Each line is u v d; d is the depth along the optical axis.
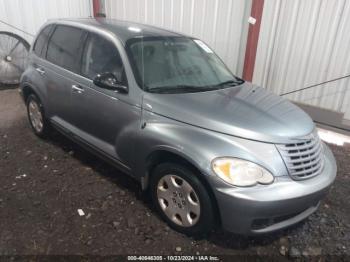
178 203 3.12
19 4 7.61
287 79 6.23
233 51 6.54
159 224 3.31
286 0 5.82
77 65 4.07
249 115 3.12
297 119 3.27
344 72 5.66
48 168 4.24
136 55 3.61
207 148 2.83
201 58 4.14
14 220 3.28
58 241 3.04
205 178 2.78
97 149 3.92
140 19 7.53
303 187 2.83
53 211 3.43
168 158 3.16
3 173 4.09
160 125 3.14
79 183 3.94
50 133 4.98
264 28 6.16
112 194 3.76
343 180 4.35
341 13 5.43
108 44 3.79
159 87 3.48
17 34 7.79
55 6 7.93
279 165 2.82
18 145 4.82
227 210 2.75
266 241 3.20
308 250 3.12
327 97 5.95
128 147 3.45
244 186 2.69
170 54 3.88
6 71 7.68
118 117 3.51
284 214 2.81
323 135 5.64
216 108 3.16
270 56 6.27
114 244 3.04
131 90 3.41
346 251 3.13
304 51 5.92
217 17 6.52
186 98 3.31
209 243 3.12
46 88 4.53
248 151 2.80
